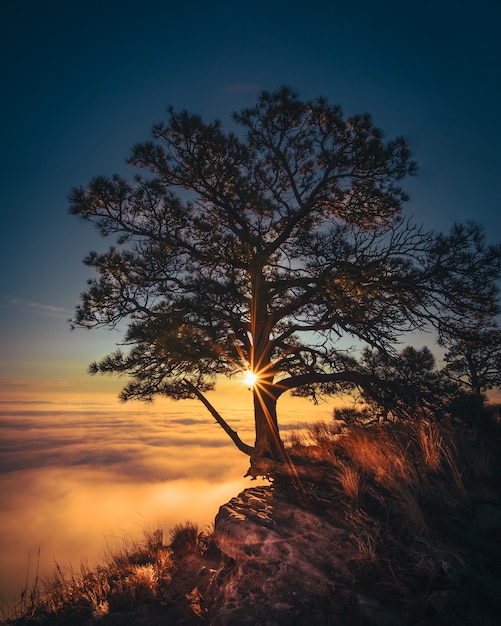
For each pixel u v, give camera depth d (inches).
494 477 249.6
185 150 417.1
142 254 405.1
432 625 150.9
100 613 223.6
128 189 406.6
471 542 188.4
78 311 402.9
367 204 432.5
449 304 399.2
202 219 431.2
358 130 409.4
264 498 288.7
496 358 485.7
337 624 160.9
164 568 272.8
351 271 382.3
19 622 228.8
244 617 174.1
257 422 392.2
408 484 247.9
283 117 424.2
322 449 359.6
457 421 354.9
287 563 203.2
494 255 366.9
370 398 434.3
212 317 376.5
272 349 426.0
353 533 215.9
